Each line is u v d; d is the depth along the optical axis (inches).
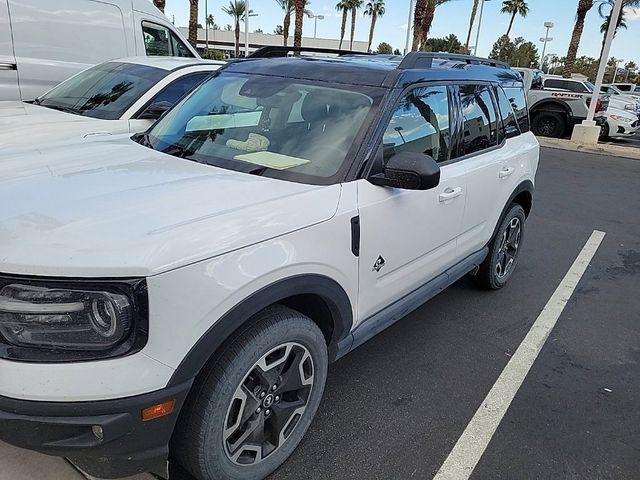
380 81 118.9
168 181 95.4
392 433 113.1
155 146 121.3
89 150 116.1
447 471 103.7
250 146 113.1
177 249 73.2
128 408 71.7
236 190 93.6
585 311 181.3
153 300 70.8
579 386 136.2
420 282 132.6
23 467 92.1
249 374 87.0
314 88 121.7
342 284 100.3
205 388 81.2
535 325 167.6
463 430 115.9
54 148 118.2
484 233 163.2
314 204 94.6
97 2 299.9
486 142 158.4
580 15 1000.2
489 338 157.3
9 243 71.1
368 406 121.4
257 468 93.9
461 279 200.8
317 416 116.6
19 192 86.1
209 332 76.2
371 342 150.2
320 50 156.3
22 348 70.2
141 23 324.2
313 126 114.2
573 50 1019.9
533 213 311.6
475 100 151.7
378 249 109.0
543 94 673.6
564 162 501.4
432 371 137.7
